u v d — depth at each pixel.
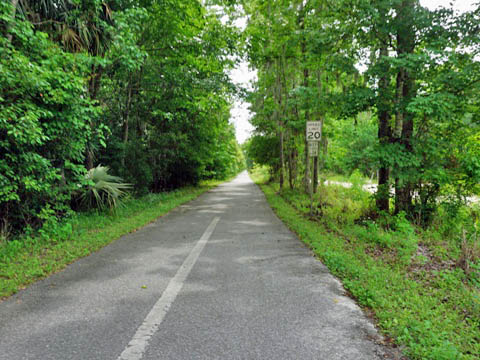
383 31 8.14
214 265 5.16
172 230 8.30
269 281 4.43
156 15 12.52
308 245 6.61
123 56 9.16
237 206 14.16
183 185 28.20
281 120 19.94
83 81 7.26
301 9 15.72
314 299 3.83
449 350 2.63
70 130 7.62
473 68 7.32
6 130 6.02
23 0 7.07
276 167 31.33
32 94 6.18
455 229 8.21
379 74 8.25
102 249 6.22
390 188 9.82
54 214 8.08
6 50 5.59
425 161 8.51
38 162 6.62
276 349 2.71
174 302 3.67
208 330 3.03
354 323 3.23
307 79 16.64
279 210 12.02
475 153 8.38
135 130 17.39
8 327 3.05
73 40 8.46
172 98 17.53
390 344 2.84
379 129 9.75
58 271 4.81
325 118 16.91
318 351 2.69
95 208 9.89
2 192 5.96
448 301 4.00
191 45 14.43
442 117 7.38
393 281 4.46
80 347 2.71
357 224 9.30
